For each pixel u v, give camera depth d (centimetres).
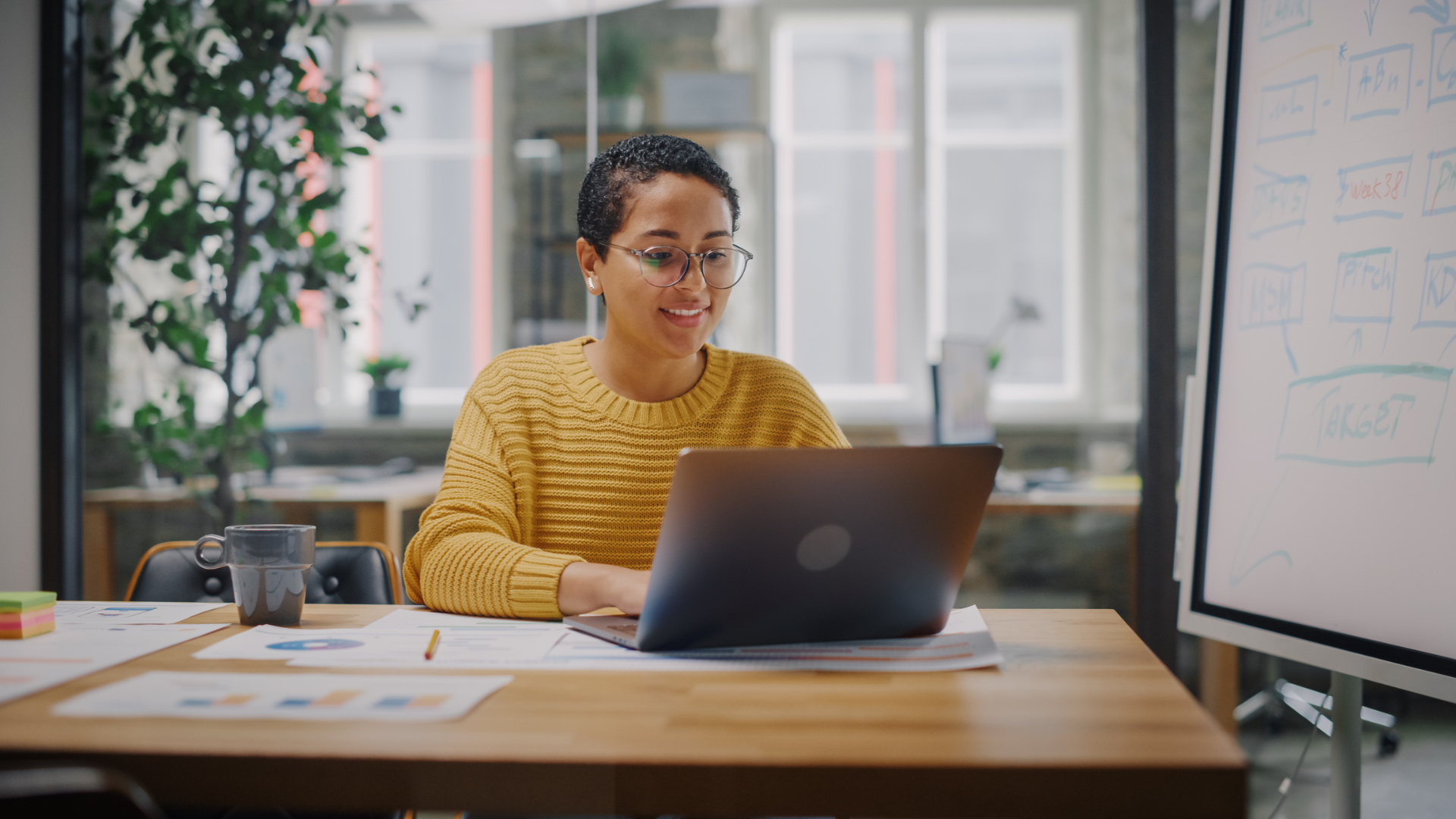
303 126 264
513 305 407
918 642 87
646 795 58
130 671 77
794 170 430
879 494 80
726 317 411
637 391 121
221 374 269
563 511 117
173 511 312
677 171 109
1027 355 423
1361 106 123
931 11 416
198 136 354
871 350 429
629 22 410
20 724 63
